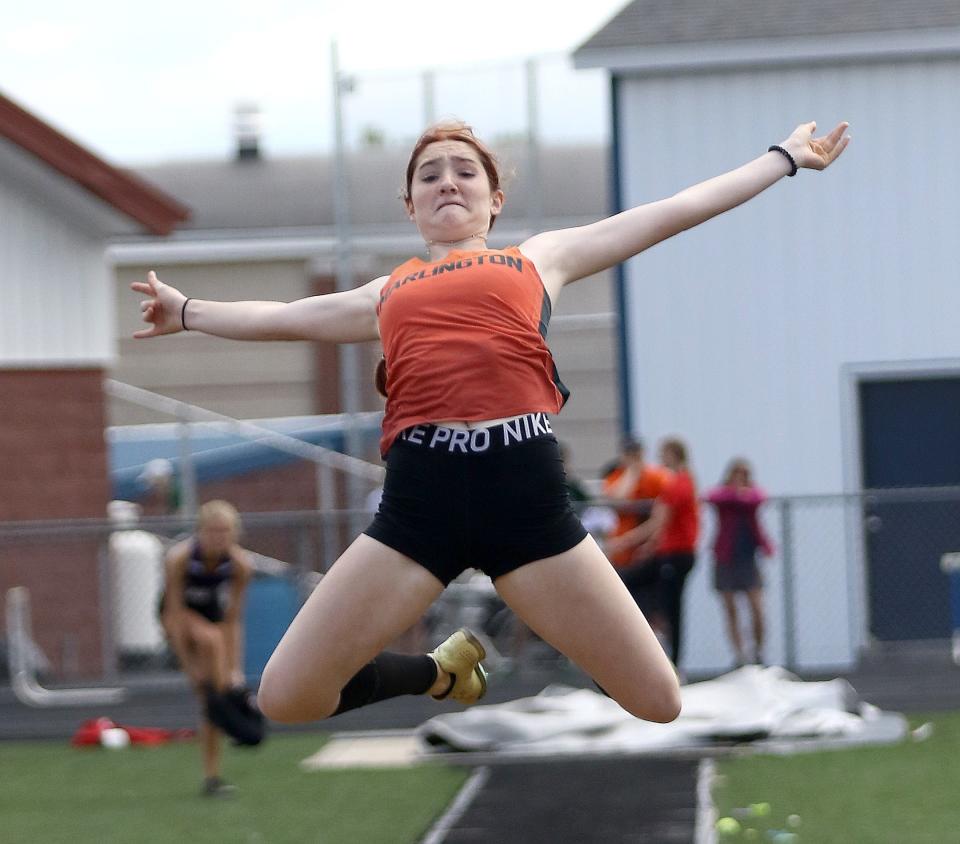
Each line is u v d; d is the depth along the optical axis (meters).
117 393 66.94
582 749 33.88
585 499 44.69
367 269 72.81
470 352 12.15
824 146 13.41
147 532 49.69
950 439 48.00
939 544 47.69
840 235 48.06
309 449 62.59
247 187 77.75
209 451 65.12
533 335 12.30
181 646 29.95
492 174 13.10
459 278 12.41
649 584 40.94
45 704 44.62
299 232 73.12
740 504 42.47
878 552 47.84
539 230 57.62
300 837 26.47
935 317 47.88
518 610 12.37
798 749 33.22
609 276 67.69
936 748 32.81
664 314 48.38
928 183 47.88
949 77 47.78
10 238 50.47
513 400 12.15
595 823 26.55
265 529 64.50
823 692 36.72
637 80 48.53
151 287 13.86
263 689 12.23
